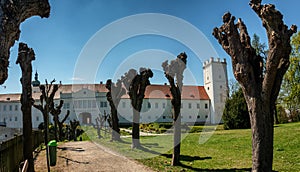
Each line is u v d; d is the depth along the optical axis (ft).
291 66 114.52
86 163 36.81
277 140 45.91
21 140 35.58
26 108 27.35
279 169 28.55
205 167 31.35
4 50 10.05
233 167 30.96
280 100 123.34
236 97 97.86
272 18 20.66
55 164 36.09
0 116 238.68
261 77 22.41
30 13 11.67
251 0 22.80
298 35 113.80
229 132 73.10
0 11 10.21
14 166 30.07
